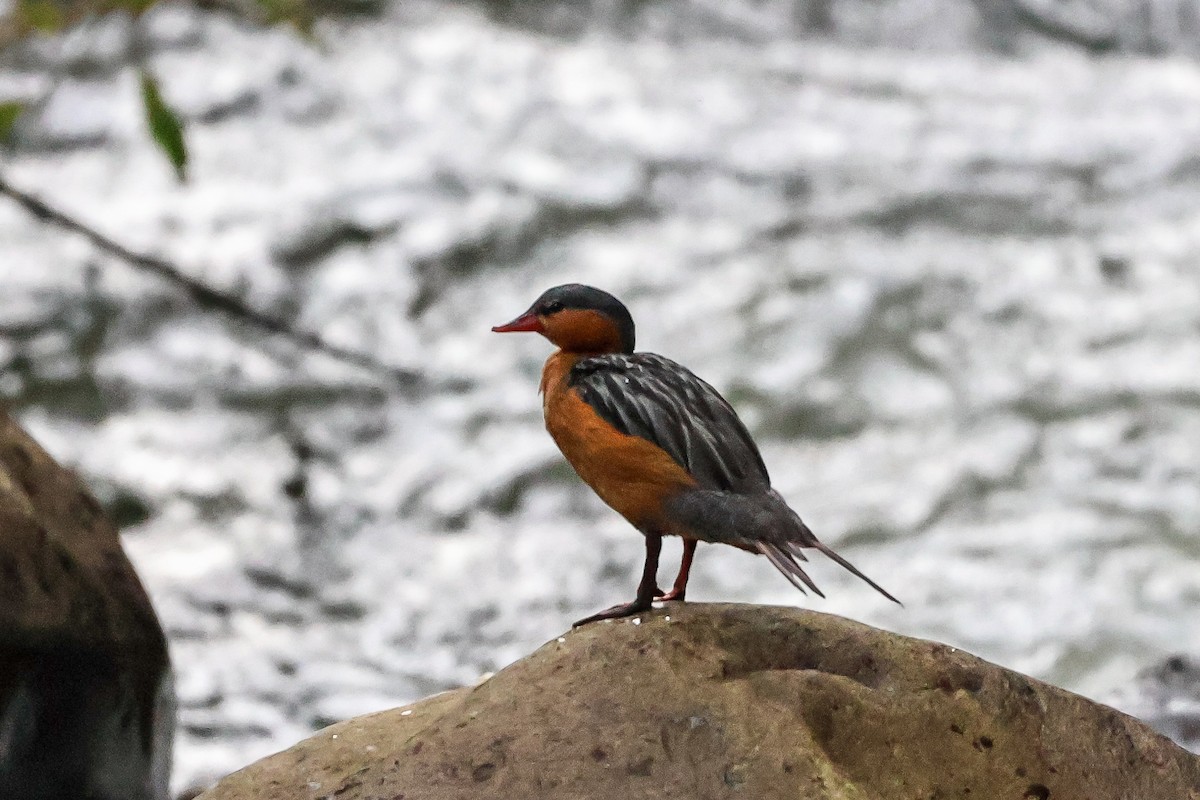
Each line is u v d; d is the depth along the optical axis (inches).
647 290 669.3
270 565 492.7
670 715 193.5
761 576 491.8
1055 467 551.8
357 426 586.6
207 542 507.5
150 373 609.3
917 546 509.4
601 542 515.8
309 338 402.3
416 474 555.8
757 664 202.1
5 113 347.9
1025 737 199.9
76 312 633.6
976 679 201.9
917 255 688.4
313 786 205.5
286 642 446.3
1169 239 705.6
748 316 649.0
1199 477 538.9
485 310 664.4
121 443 568.1
